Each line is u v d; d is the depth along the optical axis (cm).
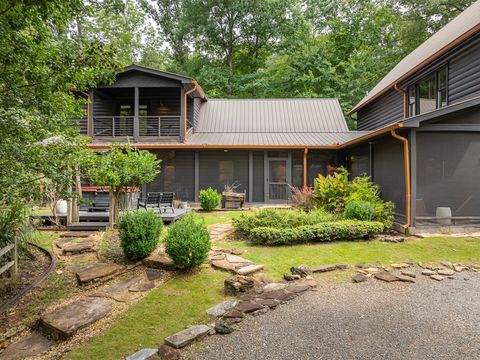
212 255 550
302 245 630
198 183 1395
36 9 326
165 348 280
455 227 738
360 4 2438
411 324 326
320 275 474
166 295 397
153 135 1606
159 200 934
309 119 1697
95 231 755
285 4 2470
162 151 1398
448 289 419
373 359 265
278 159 1398
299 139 1410
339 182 868
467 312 352
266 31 2548
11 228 479
